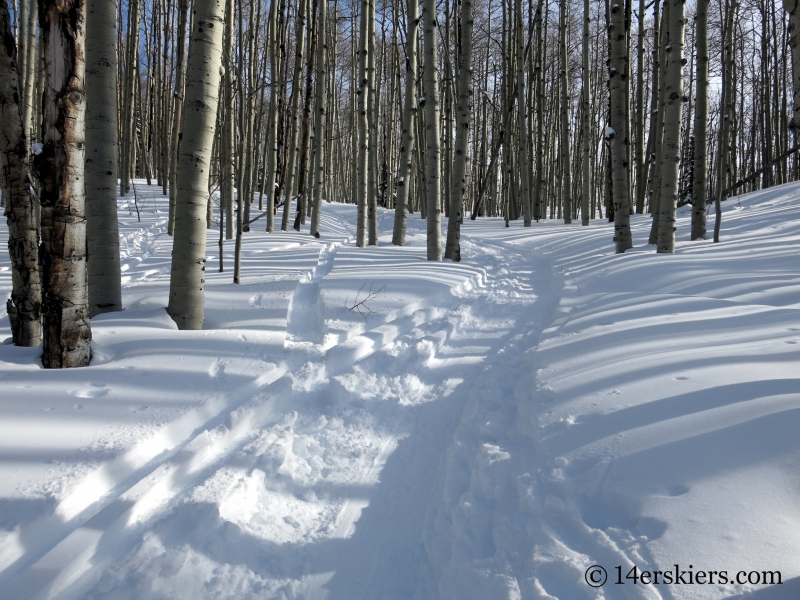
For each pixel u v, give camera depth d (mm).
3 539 1883
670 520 1730
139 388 3170
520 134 14883
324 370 3924
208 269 7062
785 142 18094
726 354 3076
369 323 5043
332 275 6918
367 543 2256
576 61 21578
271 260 7902
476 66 20406
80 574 1940
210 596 1893
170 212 11414
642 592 1484
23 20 10156
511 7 15211
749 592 1393
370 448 3033
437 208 8453
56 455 2402
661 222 7500
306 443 2965
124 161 15539
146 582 1859
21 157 3527
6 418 2682
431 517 2395
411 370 4156
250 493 2461
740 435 2111
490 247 11336
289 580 2025
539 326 5137
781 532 1581
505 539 1965
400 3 17094
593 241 10078
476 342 4938
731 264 6234
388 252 9211
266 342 4160
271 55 12328
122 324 4148
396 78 19469
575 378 3164
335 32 18828
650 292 5691
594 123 22188
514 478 2291
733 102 15391
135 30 14938
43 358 3398
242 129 5777
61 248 3264
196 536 2113
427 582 1992
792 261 5969
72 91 3082
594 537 1765
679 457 2064
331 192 22703
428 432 3227
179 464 2525
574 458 2264
